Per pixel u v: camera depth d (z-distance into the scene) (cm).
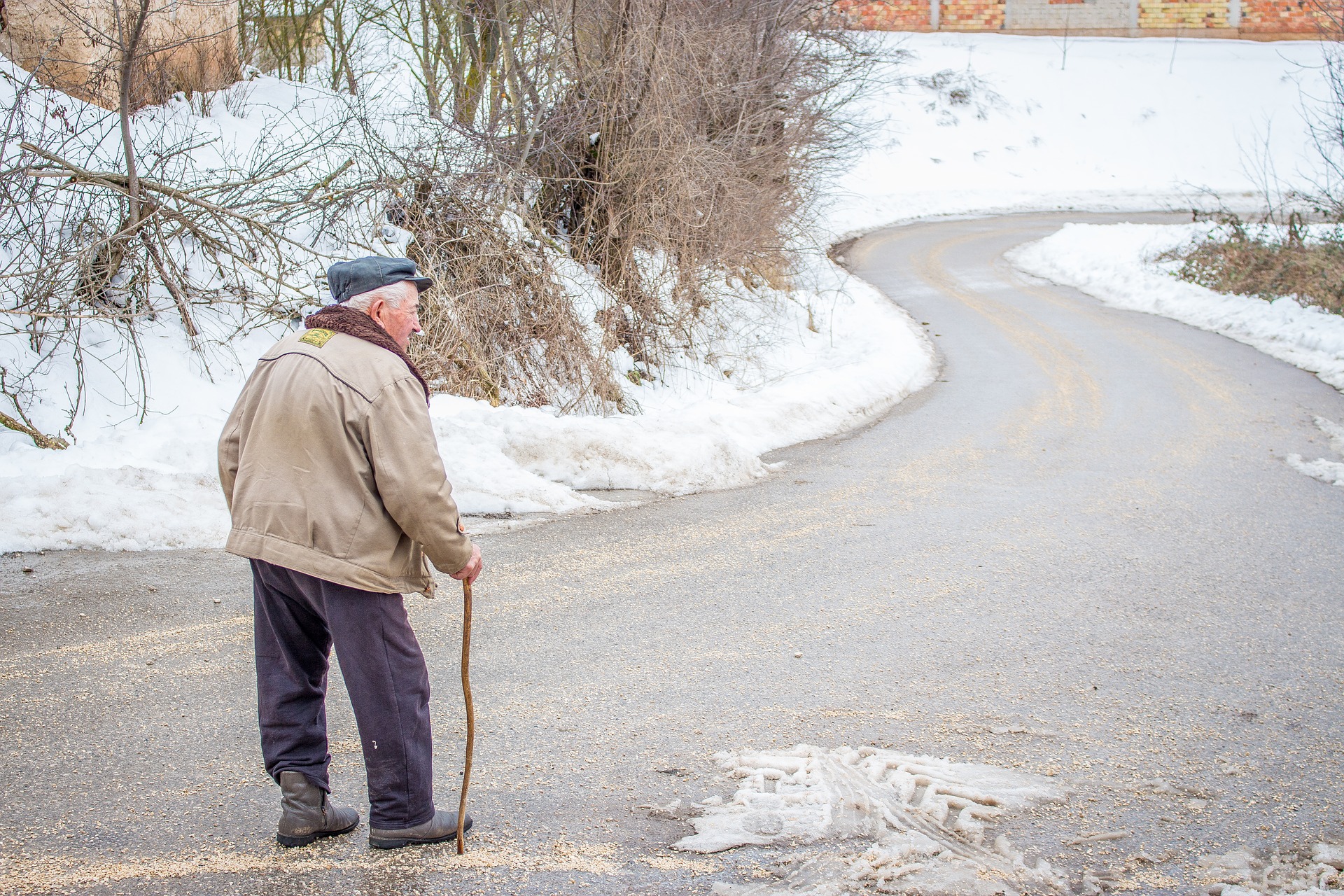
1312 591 551
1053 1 4981
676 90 1159
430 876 277
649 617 493
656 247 1189
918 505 730
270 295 868
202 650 431
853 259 2659
